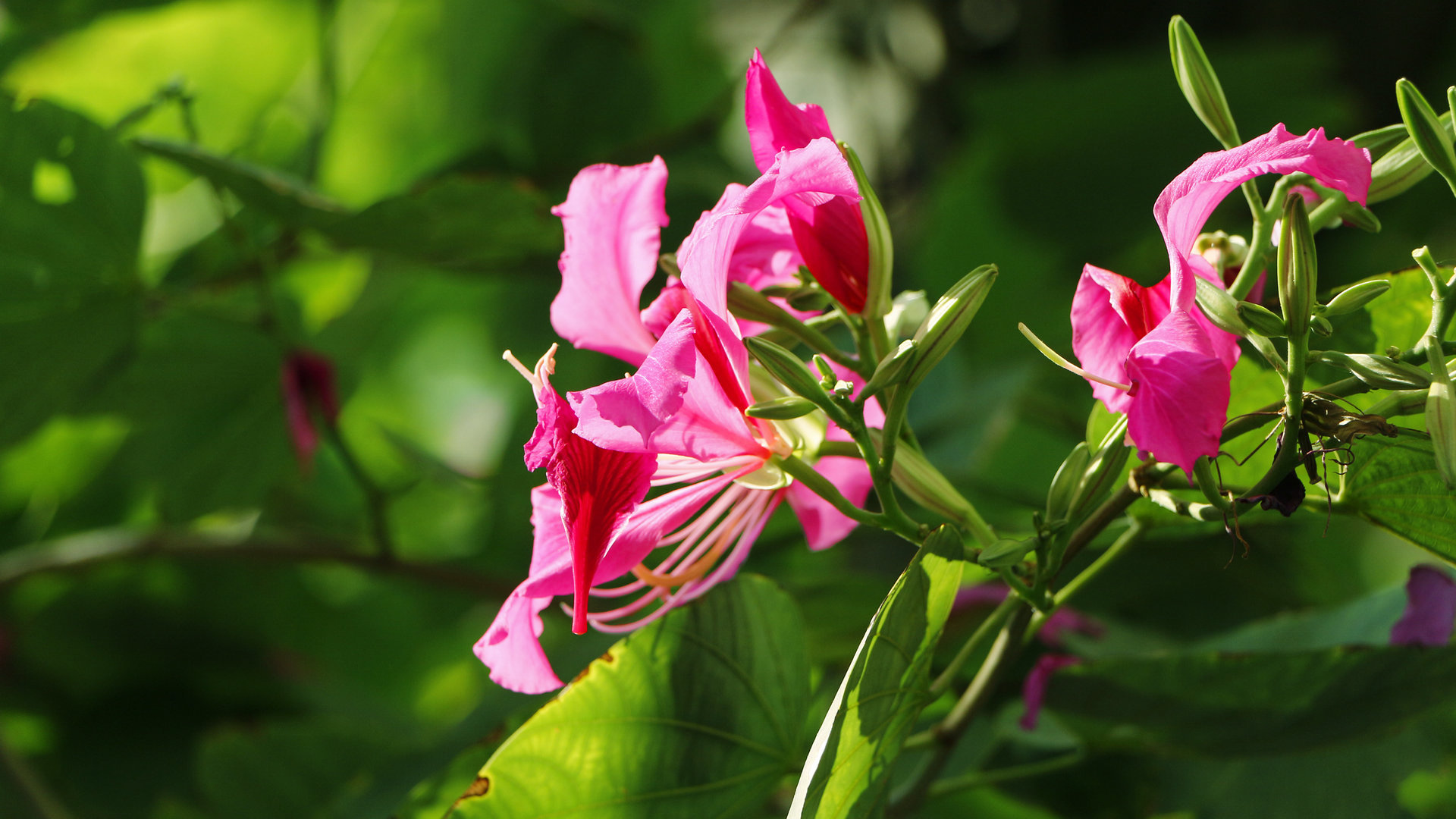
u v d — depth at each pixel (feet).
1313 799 4.01
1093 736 3.82
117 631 6.52
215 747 5.38
